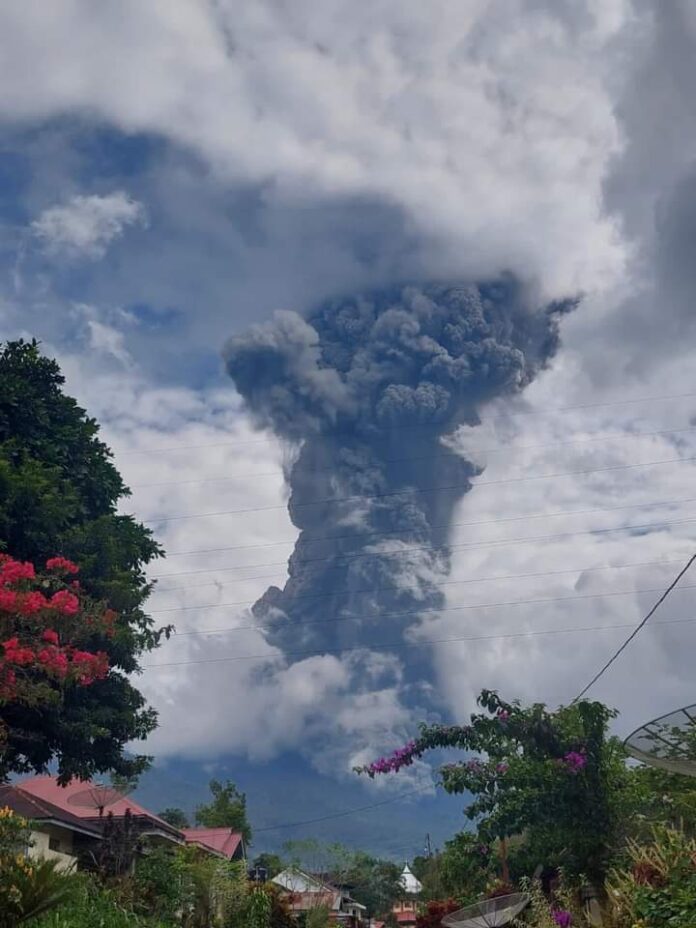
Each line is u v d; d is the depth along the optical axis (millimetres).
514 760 25984
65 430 32125
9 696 19375
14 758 28359
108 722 28875
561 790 24641
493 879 32906
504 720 25344
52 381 33562
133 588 29594
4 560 20203
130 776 30219
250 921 29922
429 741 26000
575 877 24609
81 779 28484
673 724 15172
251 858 78000
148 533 33031
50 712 26969
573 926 20984
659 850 16719
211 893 29750
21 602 19141
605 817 24500
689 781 25875
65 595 20188
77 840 31297
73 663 20609
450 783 25469
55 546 28609
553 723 25312
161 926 22578
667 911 14625
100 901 19906
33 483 27531
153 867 27141
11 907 13734
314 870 59688
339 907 60469
